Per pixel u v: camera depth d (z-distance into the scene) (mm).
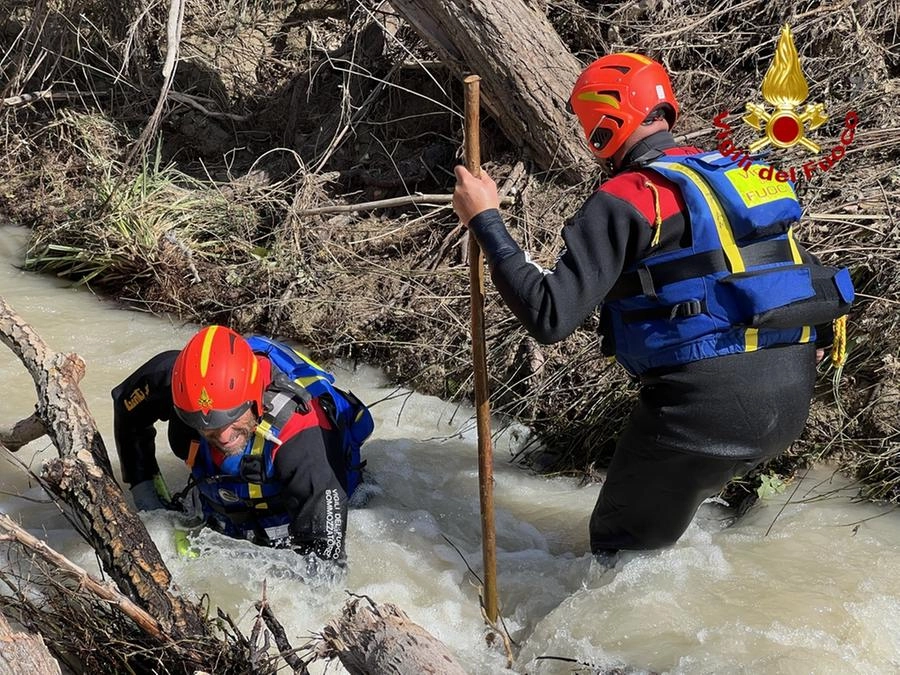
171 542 3771
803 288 3055
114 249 6113
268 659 2873
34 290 6129
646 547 3604
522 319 2949
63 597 3018
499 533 4164
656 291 3066
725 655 3314
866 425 4328
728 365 3088
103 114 7270
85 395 4941
